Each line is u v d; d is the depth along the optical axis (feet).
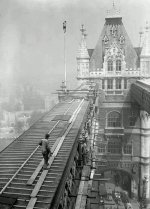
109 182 231.91
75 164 67.92
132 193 219.61
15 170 53.88
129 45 230.89
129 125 223.30
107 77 225.56
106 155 224.33
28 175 51.24
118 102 224.12
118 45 228.63
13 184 47.60
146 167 217.56
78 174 69.26
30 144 70.49
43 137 76.23
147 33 222.89
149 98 123.95
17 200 42.06
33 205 40.22
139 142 221.46
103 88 227.40
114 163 223.71
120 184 230.68
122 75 223.30
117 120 225.56
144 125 217.15
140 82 200.13
